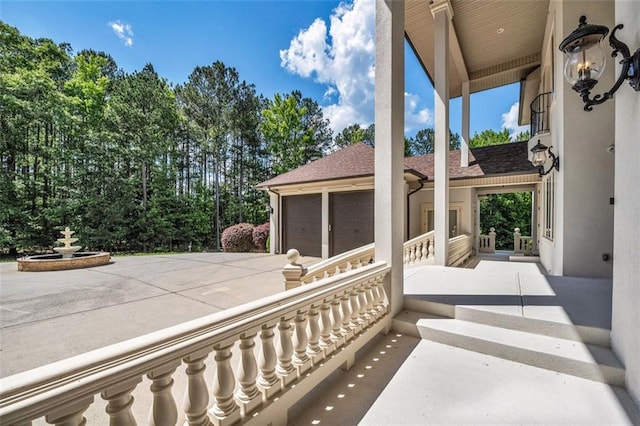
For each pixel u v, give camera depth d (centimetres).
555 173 603
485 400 227
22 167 1684
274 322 205
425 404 224
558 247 568
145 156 1962
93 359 111
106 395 116
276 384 203
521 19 747
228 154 2619
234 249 1466
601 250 506
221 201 2578
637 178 205
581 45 286
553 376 257
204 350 154
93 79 1955
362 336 303
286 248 1266
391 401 229
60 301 534
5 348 345
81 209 1780
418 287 447
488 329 324
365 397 235
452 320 354
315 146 3000
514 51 901
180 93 2417
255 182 2700
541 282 470
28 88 1536
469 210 1038
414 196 1122
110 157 1861
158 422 136
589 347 274
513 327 320
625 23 233
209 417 168
